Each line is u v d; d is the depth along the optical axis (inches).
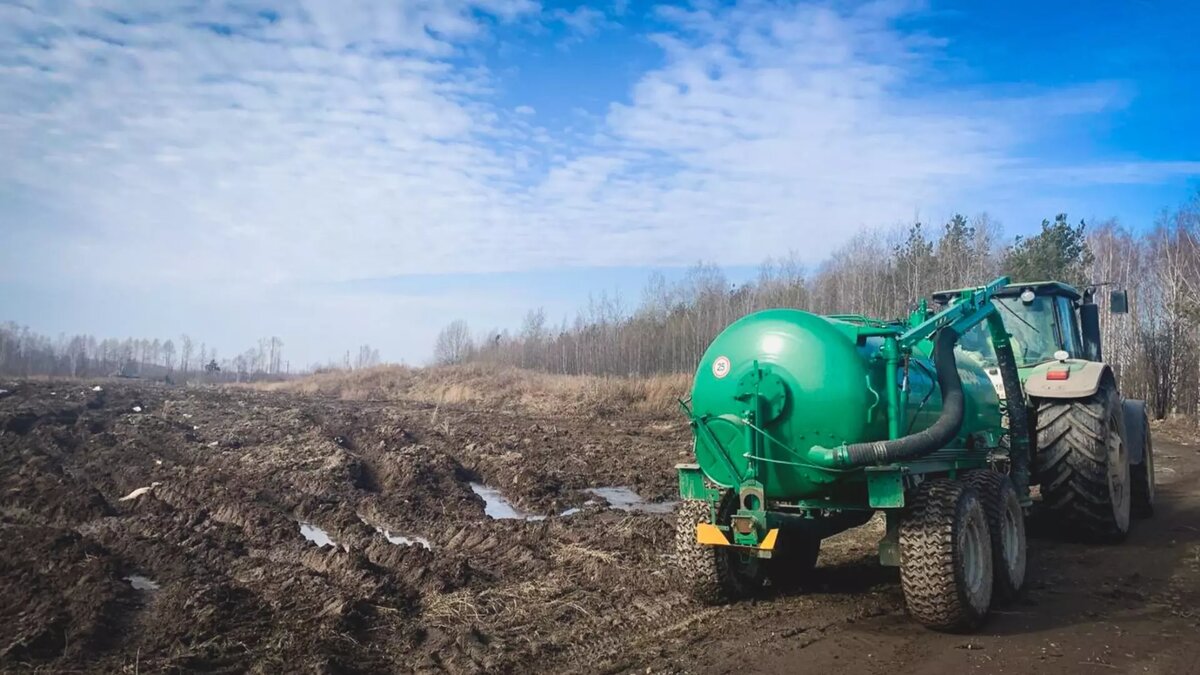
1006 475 276.1
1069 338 374.3
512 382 1277.1
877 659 205.0
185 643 222.5
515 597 265.9
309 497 445.4
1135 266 1342.3
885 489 219.6
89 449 618.2
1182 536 347.3
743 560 263.4
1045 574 287.1
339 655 213.5
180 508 421.7
